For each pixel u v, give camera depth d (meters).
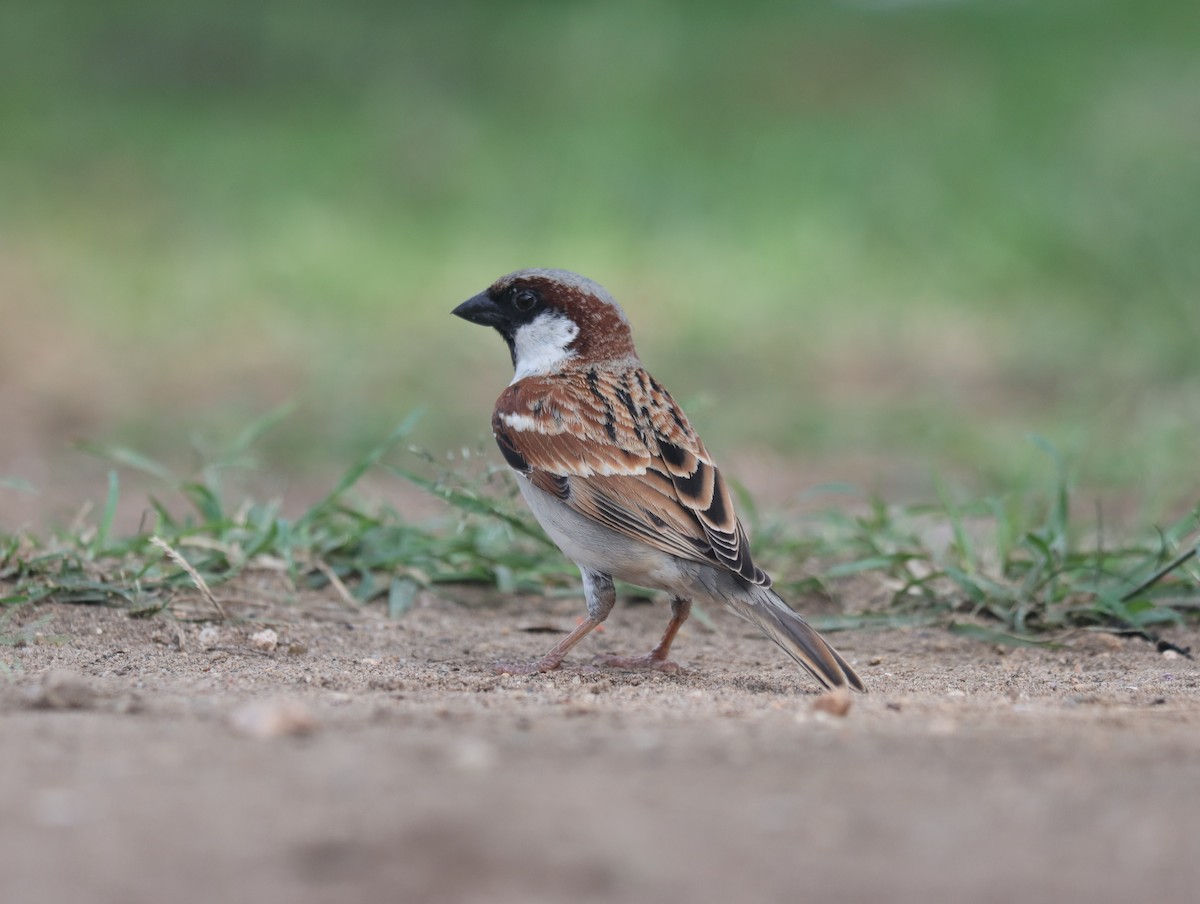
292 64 43.94
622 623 11.84
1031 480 16.00
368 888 4.93
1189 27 46.38
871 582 12.61
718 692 8.97
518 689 9.03
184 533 11.66
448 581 12.37
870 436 19.97
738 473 18.59
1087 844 5.40
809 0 54.75
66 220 31.28
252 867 5.07
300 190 33.59
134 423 19.91
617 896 4.91
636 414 10.08
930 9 52.97
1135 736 7.09
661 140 37.69
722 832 5.45
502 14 48.91
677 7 51.94
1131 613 11.13
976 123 36.16
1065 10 51.12
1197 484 16.92
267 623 10.74
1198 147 29.70
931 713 7.85
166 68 43.91
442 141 36.91
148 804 5.62
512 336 11.12
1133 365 22.33
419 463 18.61
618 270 28.72
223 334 25.02
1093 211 27.61
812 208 31.28
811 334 25.27
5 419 20.09
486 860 5.15
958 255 28.12
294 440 19.38
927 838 5.44
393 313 26.48
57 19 44.84
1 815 5.49
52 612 10.45
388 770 6.10
